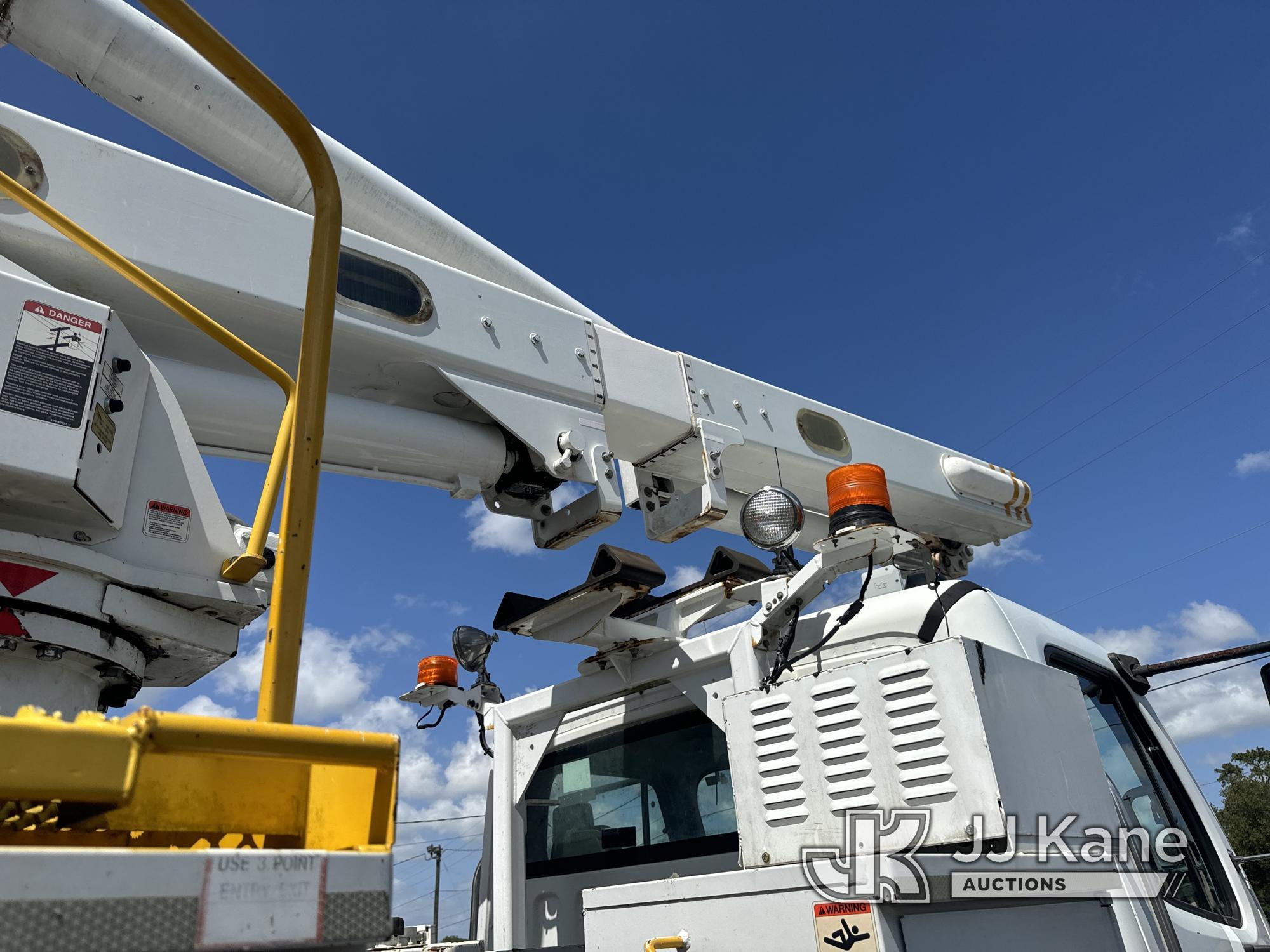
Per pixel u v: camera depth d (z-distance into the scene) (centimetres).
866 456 400
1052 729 249
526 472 301
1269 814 2969
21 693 175
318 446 147
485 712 375
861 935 207
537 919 333
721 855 294
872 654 293
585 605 296
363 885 106
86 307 189
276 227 255
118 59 250
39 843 110
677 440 345
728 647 299
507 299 302
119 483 190
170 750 100
